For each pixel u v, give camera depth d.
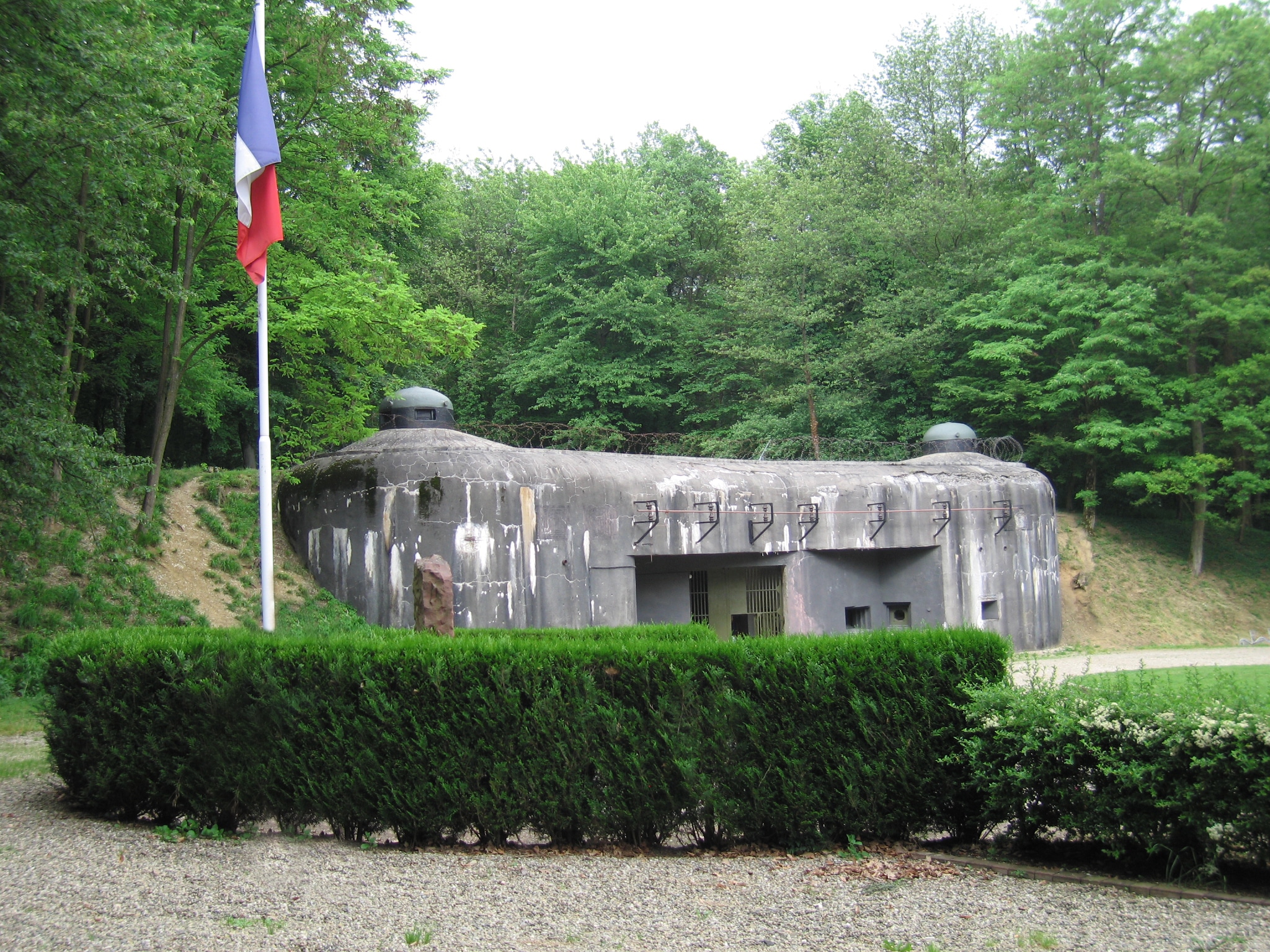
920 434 38.69
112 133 14.80
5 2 13.84
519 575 20.19
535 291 42.78
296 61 21.03
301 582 20.67
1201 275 33.19
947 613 26.70
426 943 5.33
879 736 7.51
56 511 17.20
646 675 7.48
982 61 42.94
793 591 24.62
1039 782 7.10
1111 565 34.56
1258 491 34.00
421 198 29.17
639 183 41.50
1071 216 35.91
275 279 21.38
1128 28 34.88
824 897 6.27
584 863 6.99
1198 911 5.99
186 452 33.22
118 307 23.09
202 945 5.15
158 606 18.00
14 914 5.54
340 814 7.50
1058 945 5.45
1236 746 6.33
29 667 15.02
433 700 7.54
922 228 38.38
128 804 8.00
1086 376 33.62
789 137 47.97
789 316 37.19
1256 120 33.06
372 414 29.05
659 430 43.56
